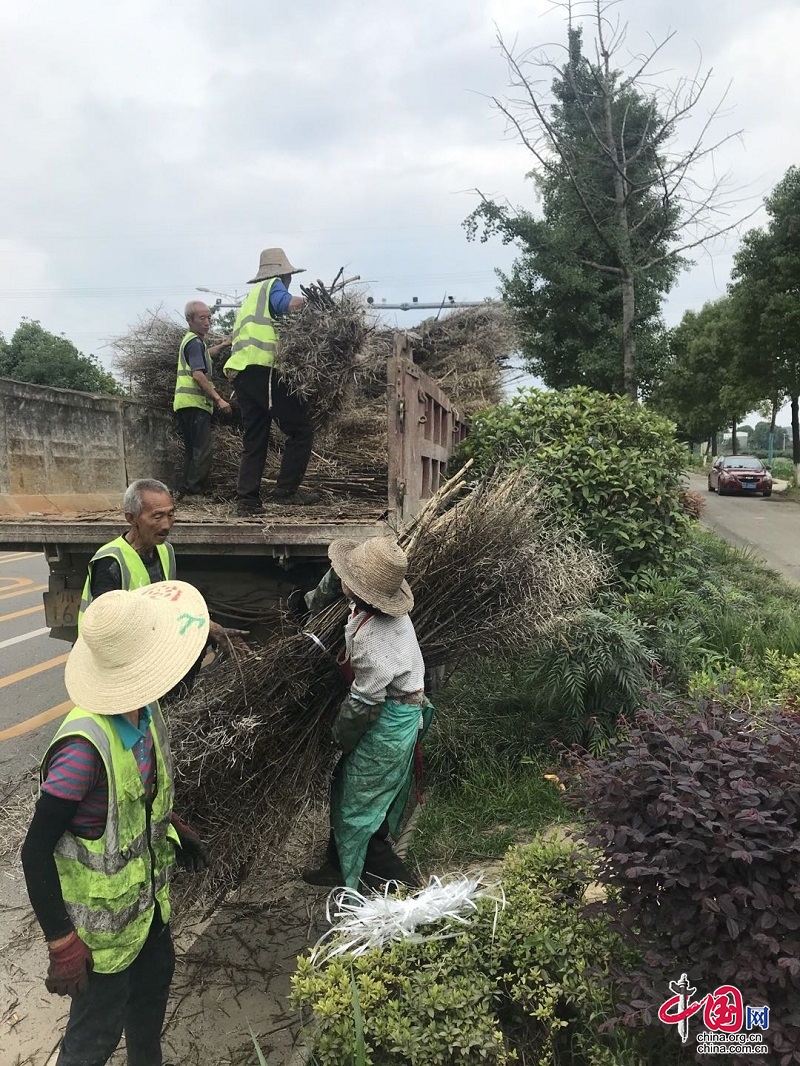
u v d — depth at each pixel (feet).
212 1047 7.92
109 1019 6.35
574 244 44.70
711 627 18.67
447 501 12.33
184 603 6.93
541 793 12.50
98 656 6.14
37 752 16.14
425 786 13.06
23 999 8.87
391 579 8.62
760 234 68.44
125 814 6.12
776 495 84.02
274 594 12.76
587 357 47.67
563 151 37.45
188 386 17.98
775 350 70.59
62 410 16.72
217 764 9.05
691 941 6.63
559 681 13.44
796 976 6.13
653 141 37.93
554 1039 7.42
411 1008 6.89
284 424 15.07
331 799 9.53
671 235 42.19
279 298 14.26
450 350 24.16
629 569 18.72
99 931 5.99
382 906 7.98
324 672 9.80
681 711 10.09
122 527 12.77
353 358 14.42
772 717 8.31
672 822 6.63
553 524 15.01
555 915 7.86
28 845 5.67
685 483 21.03
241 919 10.03
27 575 42.04
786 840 6.25
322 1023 6.79
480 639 10.68
